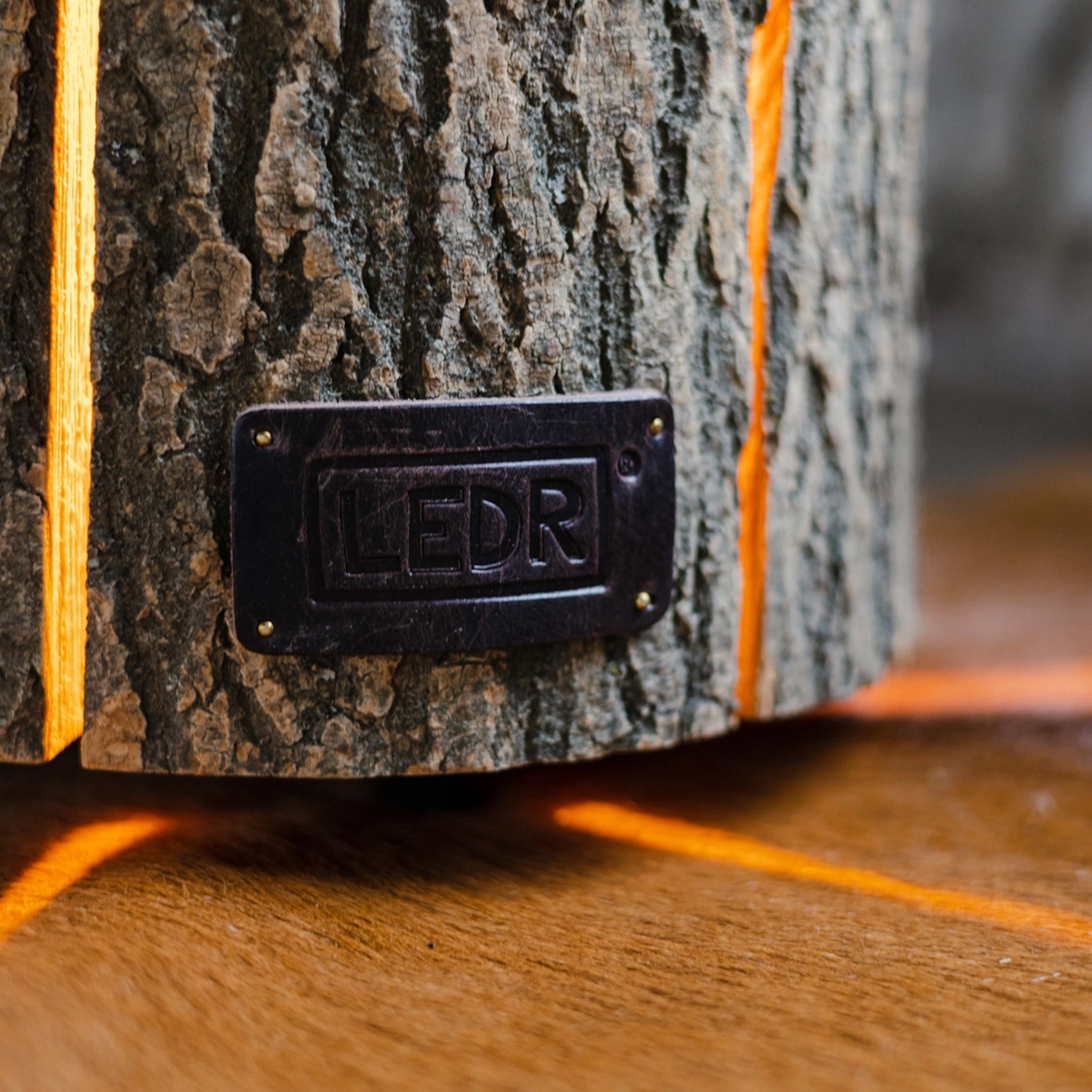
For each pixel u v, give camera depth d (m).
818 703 0.46
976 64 1.84
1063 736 0.50
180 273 0.41
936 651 0.56
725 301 0.43
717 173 0.43
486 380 0.42
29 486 0.41
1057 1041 0.38
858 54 0.45
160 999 0.38
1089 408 1.59
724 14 0.43
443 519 0.42
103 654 0.42
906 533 0.50
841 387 0.46
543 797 0.47
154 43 0.41
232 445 0.41
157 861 0.42
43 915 0.40
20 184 0.41
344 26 0.41
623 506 0.42
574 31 0.42
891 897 0.42
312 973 0.39
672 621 0.43
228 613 0.42
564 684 0.43
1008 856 0.44
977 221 1.87
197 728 0.42
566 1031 0.38
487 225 0.42
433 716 0.42
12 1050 0.37
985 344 1.84
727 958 0.40
